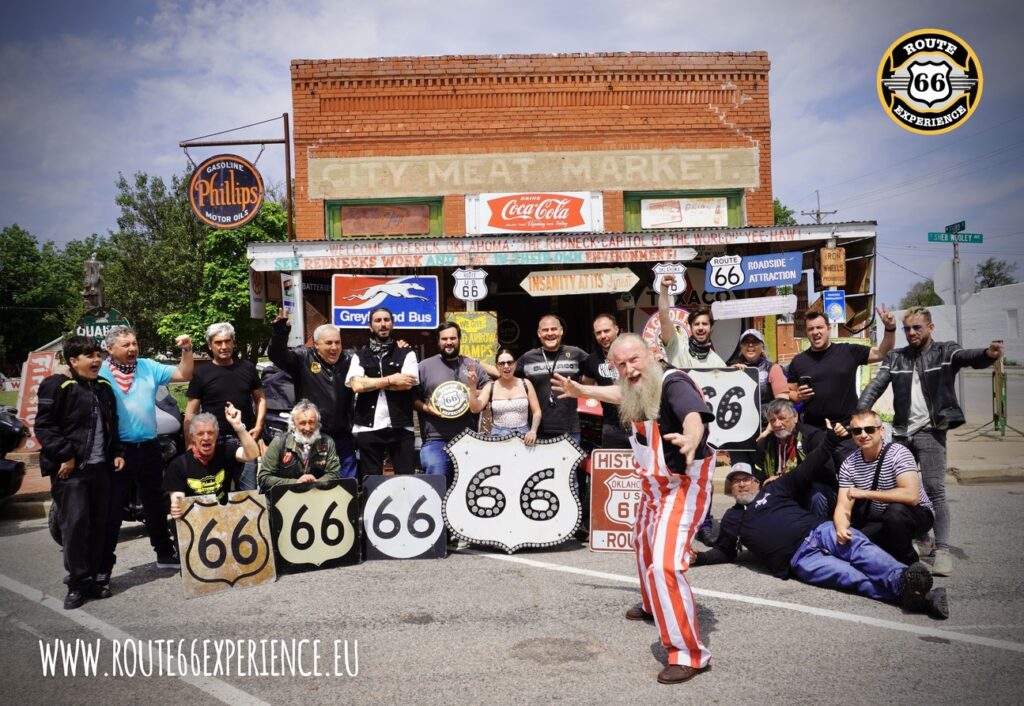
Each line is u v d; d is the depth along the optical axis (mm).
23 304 53875
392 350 6215
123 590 5215
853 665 3521
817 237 10633
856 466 4867
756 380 6504
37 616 4629
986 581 4836
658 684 3350
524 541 5945
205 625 4371
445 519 5918
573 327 14477
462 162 12742
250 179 12469
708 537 5895
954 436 11719
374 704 3211
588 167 12789
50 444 4703
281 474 5617
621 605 4547
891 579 4438
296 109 12742
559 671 3523
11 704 3316
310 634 4148
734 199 13023
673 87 12898
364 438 6133
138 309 30672
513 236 10367
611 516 6055
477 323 10047
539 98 12789
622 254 10484
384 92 12742
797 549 4949
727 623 4160
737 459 6531
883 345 5828
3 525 7824
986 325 40375
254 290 10742
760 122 13008
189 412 6008
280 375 6570
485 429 6855
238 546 5219
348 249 10297
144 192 32438
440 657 3742
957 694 3176
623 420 3732
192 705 3268
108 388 5094
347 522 5738
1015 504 7312
